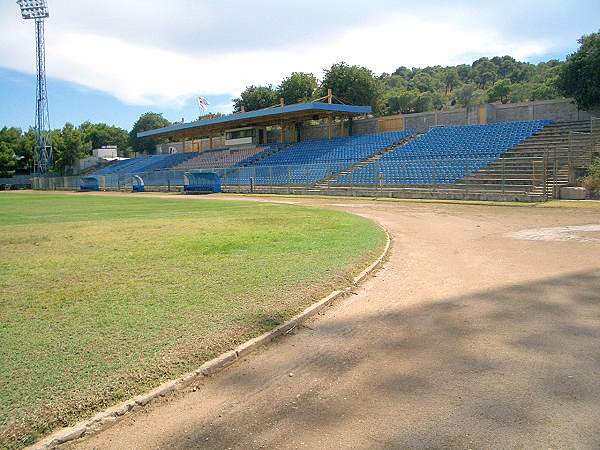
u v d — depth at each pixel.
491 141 34.84
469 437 3.50
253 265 9.12
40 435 3.58
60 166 93.75
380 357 5.09
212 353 5.04
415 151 38.28
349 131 52.75
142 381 4.38
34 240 13.58
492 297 7.16
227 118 55.47
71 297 7.17
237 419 3.89
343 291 7.57
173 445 3.53
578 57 33.75
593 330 5.59
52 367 4.62
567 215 17.95
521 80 134.50
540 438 3.46
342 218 18.03
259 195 40.28
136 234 14.40
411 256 10.73
